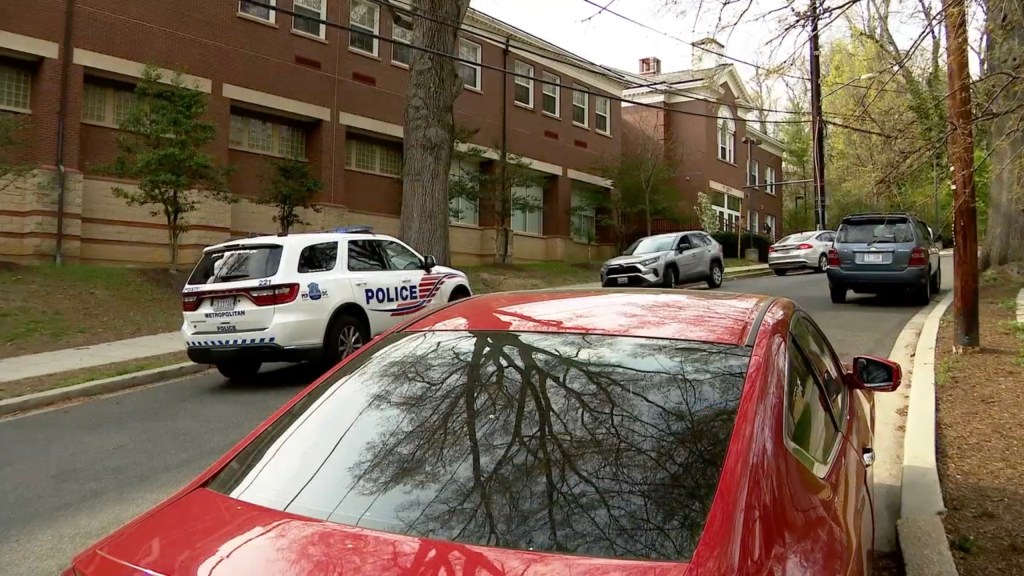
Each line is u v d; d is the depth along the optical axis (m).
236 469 2.46
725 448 2.13
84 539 4.92
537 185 28.62
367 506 2.15
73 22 16.78
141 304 14.62
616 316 2.86
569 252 30.73
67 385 9.45
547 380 2.50
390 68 23.86
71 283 14.71
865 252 15.68
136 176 16.27
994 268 18.03
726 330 2.69
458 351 2.75
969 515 4.69
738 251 34.28
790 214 47.09
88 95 17.59
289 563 1.86
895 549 4.43
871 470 3.56
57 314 13.24
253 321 9.02
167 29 18.34
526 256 29.09
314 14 21.77
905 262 15.39
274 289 9.02
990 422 6.55
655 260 18.86
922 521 4.41
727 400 2.31
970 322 9.29
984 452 5.82
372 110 23.25
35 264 15.77
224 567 1.87
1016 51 6.49
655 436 2.22
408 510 2.12
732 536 1.84
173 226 16.48
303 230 21.34
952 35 6.27
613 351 2.59
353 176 23.45
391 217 24.47
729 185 38.16
